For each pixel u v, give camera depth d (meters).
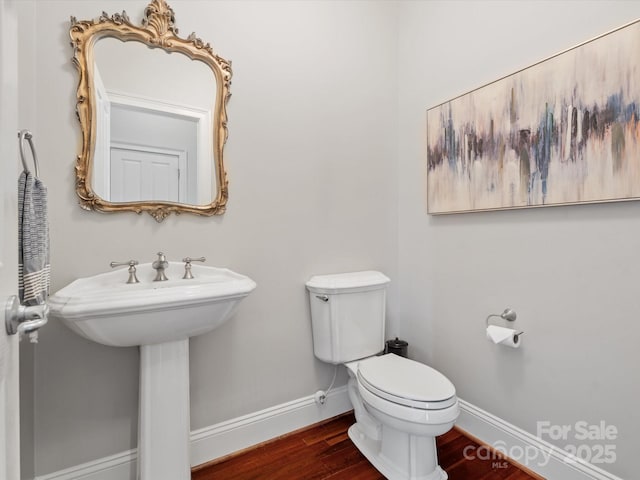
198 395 1.52
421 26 2.00
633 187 1.14
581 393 1.31
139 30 1.37
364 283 1.76
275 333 1.72
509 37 1.53
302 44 1.80
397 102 2.16
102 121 1.32
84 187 1.27
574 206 1.32
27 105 1.15
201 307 1.15
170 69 1.45
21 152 0.78
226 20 1.57
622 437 1.20
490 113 1.59
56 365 1.25
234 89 1.59
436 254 1.92
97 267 1.31
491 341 1.58
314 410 1.84
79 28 1.26
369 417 1.68
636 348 1.17
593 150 1.24
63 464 1.26
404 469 1.39
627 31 1.15
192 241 1.50
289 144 1.75
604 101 1.21
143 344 1.18
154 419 1.24
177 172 1.46
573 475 1.32
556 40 1.36
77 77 1.26
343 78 1.95
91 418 1.31
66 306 0.98
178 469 1.27
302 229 1.80
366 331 1.80
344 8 1.95
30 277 0.81
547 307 1.41
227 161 1.57
